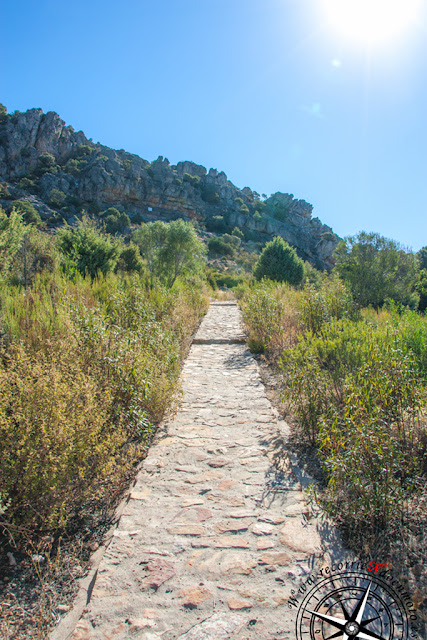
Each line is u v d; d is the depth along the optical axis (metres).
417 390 3.36
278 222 103.56
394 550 2.20
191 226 21.86
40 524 2.49
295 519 2.59
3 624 1.79
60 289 6.26
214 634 1.73
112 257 12.02
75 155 90.56
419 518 2.41
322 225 116.44
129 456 3.37
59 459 2.44
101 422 2.84
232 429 4.20
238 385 5.86
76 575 2.15
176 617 1.83
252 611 1.85
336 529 2.48
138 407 3.73
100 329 4.11
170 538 2.42
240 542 2.37
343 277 13.25
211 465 3.39
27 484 2.33
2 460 2.37
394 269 12.77
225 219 96.50
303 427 3.94
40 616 1.77
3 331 4.47
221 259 65.81
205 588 2.01
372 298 12.70
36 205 69.88
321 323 7.29
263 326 8.02
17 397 2.64
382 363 3.56
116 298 6.25
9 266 7.96
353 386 3.37
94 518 2.70
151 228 25.20
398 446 2.83
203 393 5.48
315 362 4.32
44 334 4.53
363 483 2.50
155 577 2.09
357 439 2.67
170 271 20.45
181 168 110.12
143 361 4.21
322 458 3.17
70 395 2.76
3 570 2.16
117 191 82.88
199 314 12.82
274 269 19.98
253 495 2.90
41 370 3.00
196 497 2.89
